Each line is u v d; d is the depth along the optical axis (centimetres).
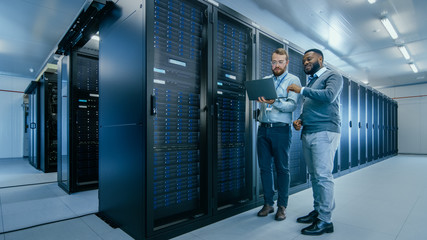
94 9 255
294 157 395
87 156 427
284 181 253
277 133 249
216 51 261
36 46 665
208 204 242
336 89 213
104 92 265
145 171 193
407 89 1210
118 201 234
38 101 643
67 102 382
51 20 516
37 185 440
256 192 305
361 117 699
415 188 413
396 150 1167
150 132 195
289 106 243
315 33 595
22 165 735
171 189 228
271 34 344
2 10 475
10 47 670
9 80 1003
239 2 444
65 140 398
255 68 315
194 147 251
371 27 558
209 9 256
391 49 707
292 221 249
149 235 193
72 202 325
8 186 429
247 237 211
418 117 1173
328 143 220
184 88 245
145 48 195
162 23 228
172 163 230
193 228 227
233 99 298
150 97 196
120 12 234
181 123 239
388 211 286
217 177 265
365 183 459
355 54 751
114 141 243
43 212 282
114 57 245
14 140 1008
